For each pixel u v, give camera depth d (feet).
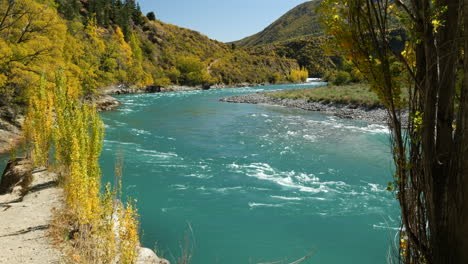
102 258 19.04
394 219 33.12
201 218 33.68
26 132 44.68
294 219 33.53
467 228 7.74
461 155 7.84
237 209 35.96
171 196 39.60
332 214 34.63
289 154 59.36
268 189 42.16
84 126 31.68
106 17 288.71
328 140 69.92
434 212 8.73
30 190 33.42
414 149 9.34
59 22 86.69
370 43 9.15
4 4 74.54
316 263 25.62
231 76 336.29
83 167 25.23
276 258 26.32
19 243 22.21
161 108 134.41
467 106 7.68
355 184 43.62
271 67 432.66
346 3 9.18
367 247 27.96
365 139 69.56
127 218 18.92
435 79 8.58
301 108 127.85
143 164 53.36
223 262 25.71
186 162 54.85
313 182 44.65
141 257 21.66
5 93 74.64
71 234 23.95
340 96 127.54
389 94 9.20
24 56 75.51
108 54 179.01
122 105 143.43
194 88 278.87
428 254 9.11
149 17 410.93
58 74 35.14
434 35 8.50
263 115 111.24
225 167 51.85
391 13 9.02
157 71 268.62
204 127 89.40
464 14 7.57
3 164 52.08
